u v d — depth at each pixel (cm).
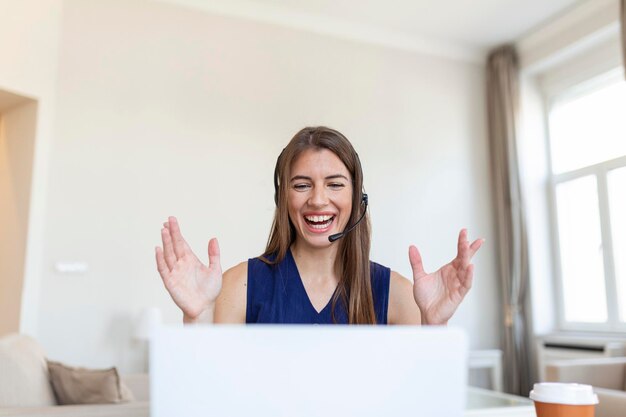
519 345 485
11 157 394
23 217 374
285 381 57
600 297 463
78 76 400
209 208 423
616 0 425
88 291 382
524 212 495
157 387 55
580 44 460
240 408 56
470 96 532
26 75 374
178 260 89
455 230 504
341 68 485
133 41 420
